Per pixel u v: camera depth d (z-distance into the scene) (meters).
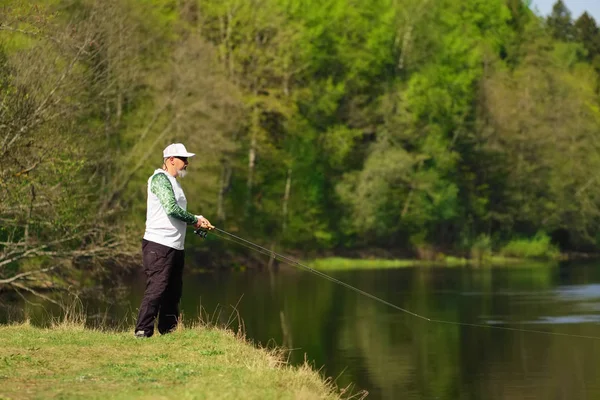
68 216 28.66
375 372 21.19
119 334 13.62
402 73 77.50
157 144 47.53
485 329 28.88
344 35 72.56
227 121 53.03
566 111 84.75
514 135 80.25
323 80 71.50
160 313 13.78
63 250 30.39
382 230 71.19
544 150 81.81
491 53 85.38
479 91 81.06
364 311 33.97
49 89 28.45
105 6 36.34
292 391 9.89
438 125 76.94
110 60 36.12
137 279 43.41
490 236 81.50
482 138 79.62
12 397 8.90
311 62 69.62
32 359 11.29
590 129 85.31
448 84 77.62
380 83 75.88
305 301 37.50
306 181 69.06
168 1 57.72
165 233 13.23
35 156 27.28
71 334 13.48
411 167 72.31
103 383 9.85
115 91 38.72
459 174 80.44
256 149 64.25
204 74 51.41
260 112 64.12
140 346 12.48
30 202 27.58
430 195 73.56
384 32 74.44
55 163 27.67
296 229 66.94
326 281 48.47
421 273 56.25
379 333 27.94
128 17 44.88
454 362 22.56
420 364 22.25
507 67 91.62
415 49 77.50
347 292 41.78
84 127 35.38
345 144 71.31
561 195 81.44
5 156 26.64
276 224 66.62
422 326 29.59
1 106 26.48
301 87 69.88
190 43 53.41
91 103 34.00
